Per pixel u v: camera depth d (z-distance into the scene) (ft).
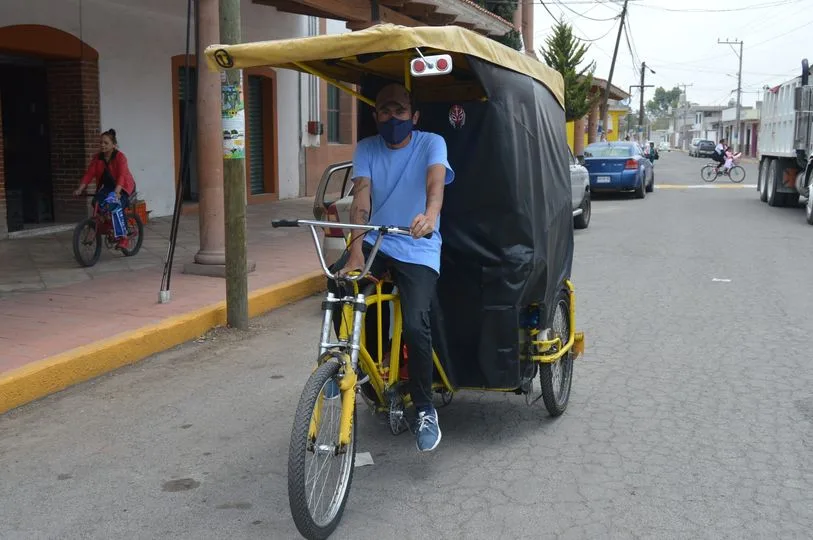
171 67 48.65
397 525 12.62
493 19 54.49
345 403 12.37
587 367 21.09
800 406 17.97
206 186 30.14
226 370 20.97
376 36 12.86
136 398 18.79
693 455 15.28
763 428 16.65
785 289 31.19
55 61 42.45
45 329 22.38
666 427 16.76
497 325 15.07
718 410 17.76
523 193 14.97
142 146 46.80
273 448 15.83
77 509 13.30
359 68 16.15
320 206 26.18
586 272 35.32
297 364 21.47
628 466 14.79
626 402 18.38
